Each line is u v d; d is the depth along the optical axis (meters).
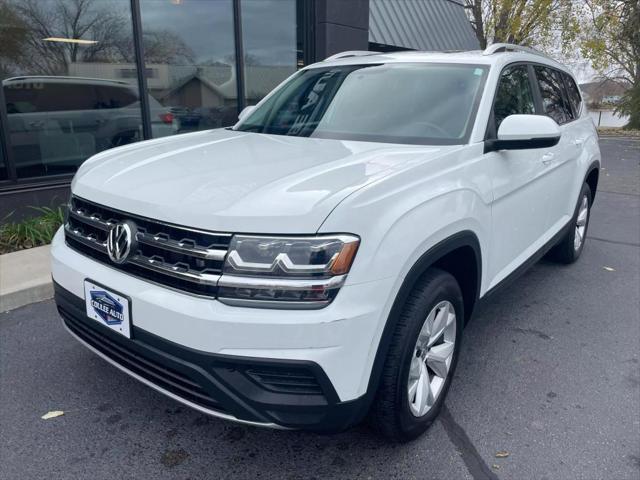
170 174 2.54
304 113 3.64
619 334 3.98
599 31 18.75
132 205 2.36
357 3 9.70
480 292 3.12
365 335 2.15
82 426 2.84
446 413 3.00
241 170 2.51
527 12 15.11
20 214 6.14
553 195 4.21
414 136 3.12
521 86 3.85
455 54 3.78
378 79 3.63
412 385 2.59
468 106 3.20
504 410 3.04
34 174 6.39
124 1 6.84
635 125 29.12
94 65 6.73
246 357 2.05
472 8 16.44
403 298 2.32
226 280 2.06
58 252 2.76
